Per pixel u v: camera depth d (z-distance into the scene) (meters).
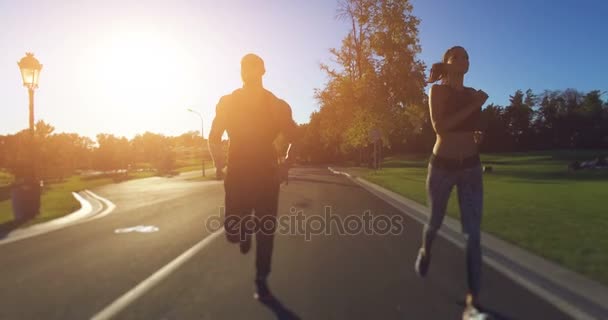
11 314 3.81
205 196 17.83
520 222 8.28
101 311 3.84
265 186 3.84
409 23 34.97
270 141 3.86
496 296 4.13
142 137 126.88
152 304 4.01
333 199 14.88
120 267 5.47
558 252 5.68
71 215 11.77
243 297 4.19
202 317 3.66
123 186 30.38
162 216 11.02
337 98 37.41
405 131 37.28
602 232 7.16
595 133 92.56
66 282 4.82
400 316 3.67
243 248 4.07
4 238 8.00
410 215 10.52
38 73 11.81
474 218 3.70
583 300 3.98
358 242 7.06
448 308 3.86
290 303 4.01
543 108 100.44
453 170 3.70
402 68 34.88
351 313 3.74
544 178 24.94
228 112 3.77
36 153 11.70
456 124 3.64
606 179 23.36
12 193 11.05
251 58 3.84
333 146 75.62
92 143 109.69
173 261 5.75
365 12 35.28
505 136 96.88
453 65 3.82
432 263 5.56
